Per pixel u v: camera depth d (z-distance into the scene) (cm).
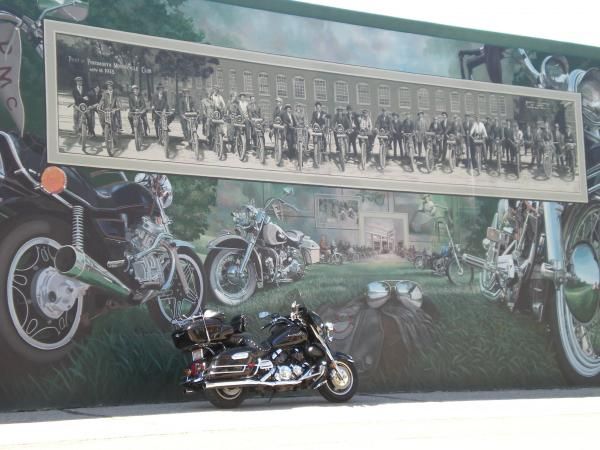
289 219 1449
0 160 1228
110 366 1266
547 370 1650
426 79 1611
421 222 1570
